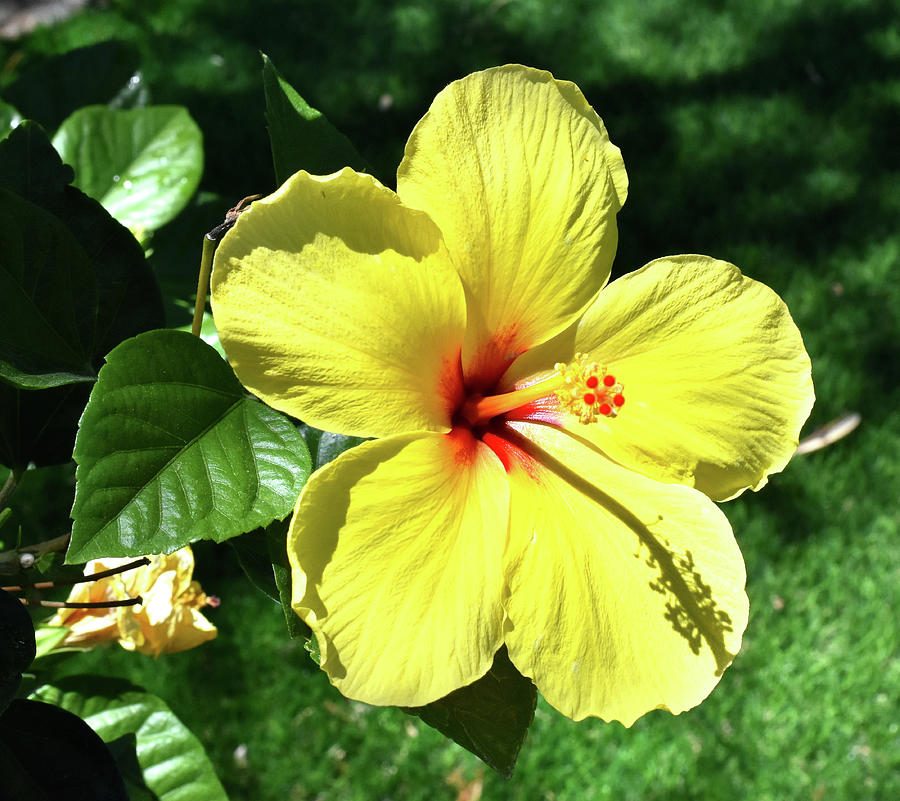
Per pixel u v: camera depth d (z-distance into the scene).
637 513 0.37
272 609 0.86
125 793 0.38
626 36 1.44
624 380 0.38
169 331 0.33
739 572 0.37
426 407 0.36
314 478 0.32
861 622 0.88
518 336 0.37
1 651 0.33
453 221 0.35
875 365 1.05
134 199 0.48
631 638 0.36
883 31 1.46
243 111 1.24
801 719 0.83
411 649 0.33
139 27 1.35
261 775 0.79
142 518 0.32
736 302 0.37
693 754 0.81
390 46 1.38
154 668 0.81
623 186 0.36
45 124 0.52
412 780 0.79
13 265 0.35
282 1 1.44
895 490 0.96
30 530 0.83
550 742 0.81
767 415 0.37
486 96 0.35
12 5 1.36
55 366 0.35
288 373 0.33
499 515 0.36
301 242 0.33
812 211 1.20
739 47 1.42
